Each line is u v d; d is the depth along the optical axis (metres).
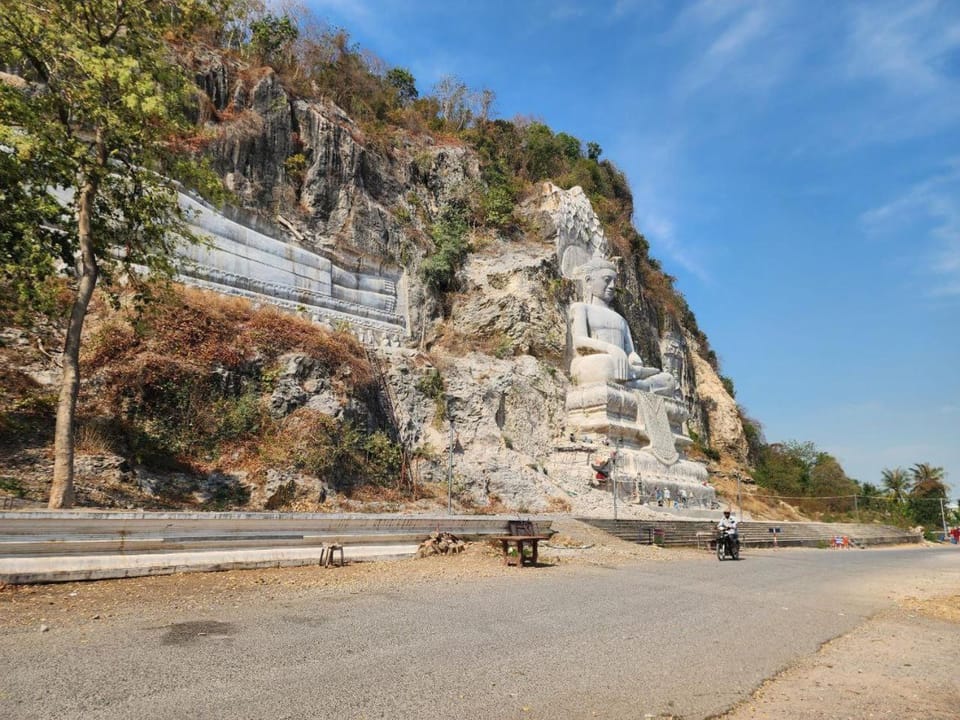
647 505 29.92
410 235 34.78
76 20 13.45
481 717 5.22
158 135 14.41
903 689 6.74
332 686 5.77
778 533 34.00
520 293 34.41
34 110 13.11
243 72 32.06
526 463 28.19
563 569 14.78
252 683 5.75
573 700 5.75
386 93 44.66
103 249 14.70
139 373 17.22
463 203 38.88
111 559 10.28
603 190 56.78
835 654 8.10
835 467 63.97
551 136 55.53
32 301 14.78
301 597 9.84
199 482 16.56
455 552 15.66
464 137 46.22
